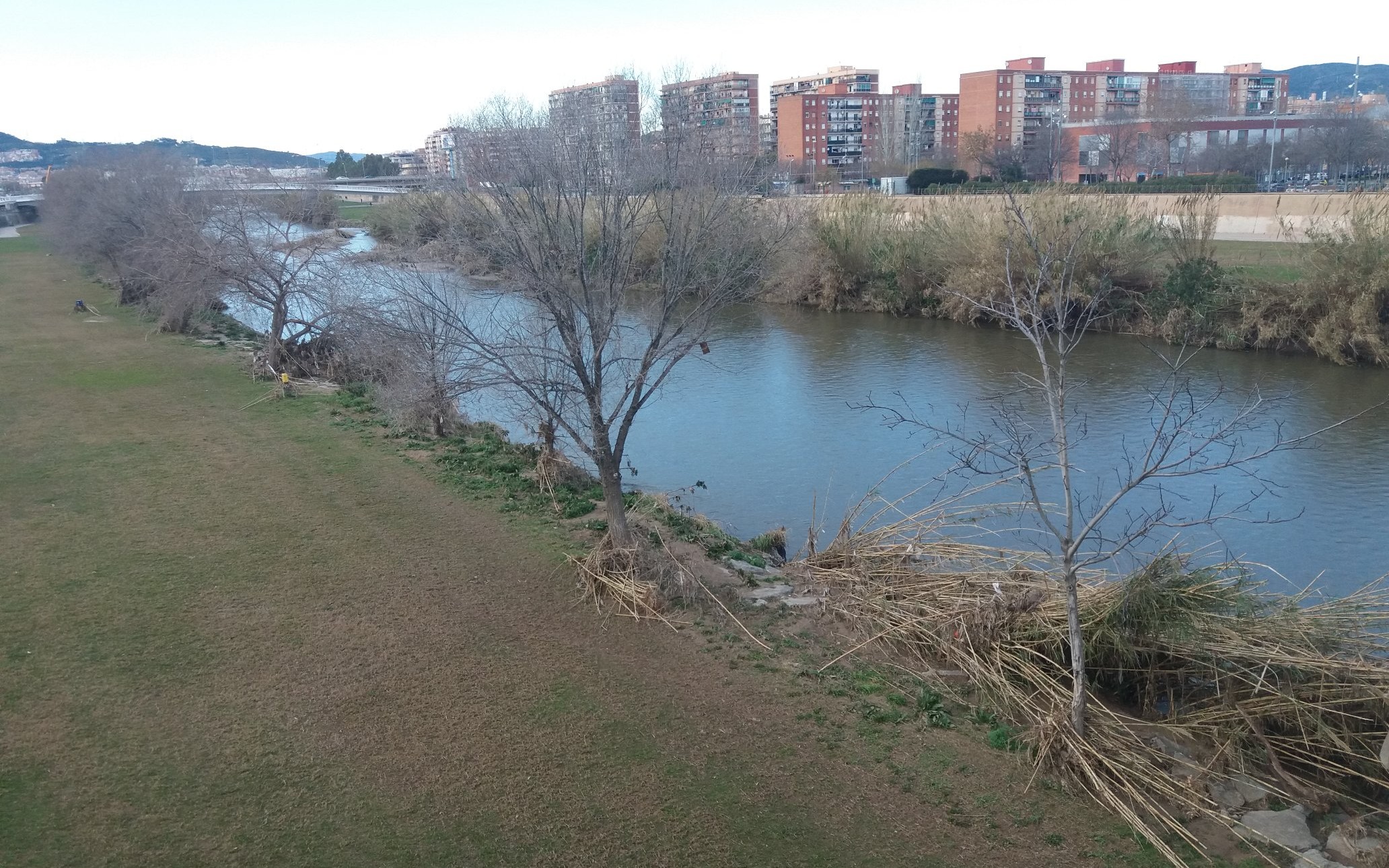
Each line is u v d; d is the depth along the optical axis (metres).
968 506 14.91
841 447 18.08
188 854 6.22
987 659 9.12
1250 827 6.98
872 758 7.62
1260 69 122.06
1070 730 7.57
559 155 11.36
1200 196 31.39
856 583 11.01
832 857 6.39
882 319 32.59
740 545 12.95
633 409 10.91
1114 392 21.22
